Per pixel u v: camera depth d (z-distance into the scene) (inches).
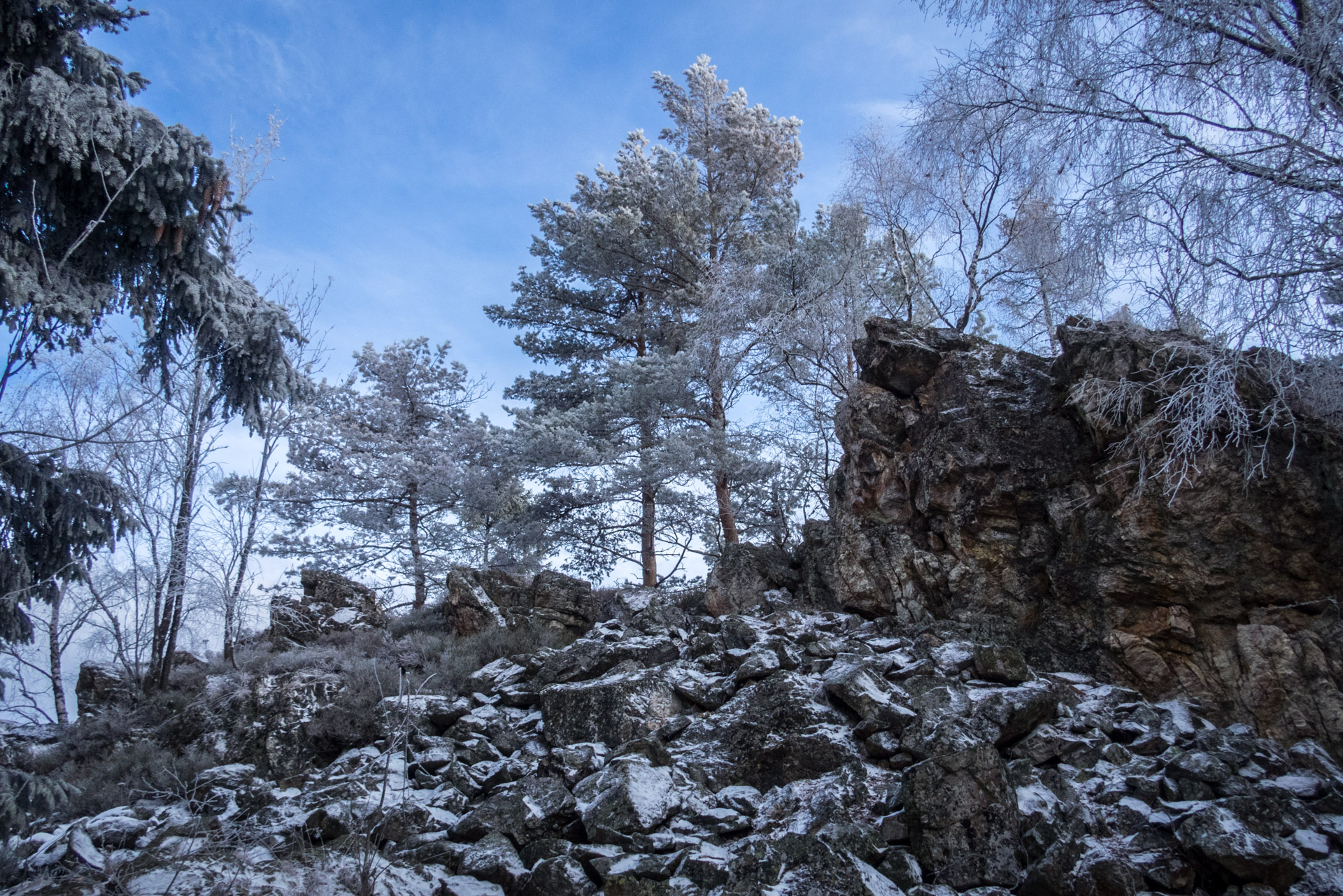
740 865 230.2
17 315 313.6
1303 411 295.0
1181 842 218.1
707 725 323.0
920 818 235.0
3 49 318.7
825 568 430.9
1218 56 224.7
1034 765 267.9
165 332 403.9
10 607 308.0
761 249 612.1
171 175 342.6
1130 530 315.3
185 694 437.4
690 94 799.7
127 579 463.5
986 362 404.2
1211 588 299.9
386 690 404.5
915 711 288.7
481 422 843.4
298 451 743.1
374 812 292.2
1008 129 289.7
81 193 340.2
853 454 423.2
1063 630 330.6
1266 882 204.2
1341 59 207.2
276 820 300.0
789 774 286.0
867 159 519.8
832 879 215.6
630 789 270.4
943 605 364.2
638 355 793.6
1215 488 302.0
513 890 251.4
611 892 236.1
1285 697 273.6
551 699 357.4
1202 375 262.1
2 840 238.4
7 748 431.5
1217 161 230.2
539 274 780.6
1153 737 269.6
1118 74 241.3
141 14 350.3
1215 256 229.0
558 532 703.7
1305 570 290.0
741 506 665.6
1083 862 217.3
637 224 695.1
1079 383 349.7
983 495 361.4
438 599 666.2
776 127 792.9
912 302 602.5
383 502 768.9
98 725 419.8
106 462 420.8
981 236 481.1
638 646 395.5
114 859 269.7
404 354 828.6
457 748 356.2
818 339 510.9
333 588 550.3
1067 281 302.4
